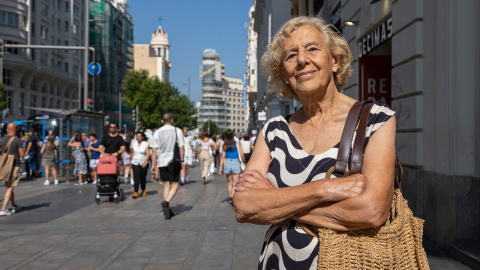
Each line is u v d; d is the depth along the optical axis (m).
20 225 7.76
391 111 1.45
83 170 15.53
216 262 5.18
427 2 6.05
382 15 7.73
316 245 1.41
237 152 10.46
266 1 37.78
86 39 20.61
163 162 8.13
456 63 5.37
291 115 1.75
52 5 65.38
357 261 1.33
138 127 46.78
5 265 5.19
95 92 79.62
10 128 9.30
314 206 1.37
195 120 78.31
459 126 5.34
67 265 5.17
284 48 1.61
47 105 66.25
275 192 1.43
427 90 6.07
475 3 5.37
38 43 60.62
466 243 5.13
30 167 18.27
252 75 63.53
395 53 7.10
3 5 53.97
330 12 13.29
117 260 5.35
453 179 5.19
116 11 90.25
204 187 14.16
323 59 1.55
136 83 61.75
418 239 1.41
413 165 6.39
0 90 38.34
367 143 1.43
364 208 1.29
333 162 1.46
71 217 8.56
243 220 1.52
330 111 1.58
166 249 5.85
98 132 18.91
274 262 1.53
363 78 9.40
